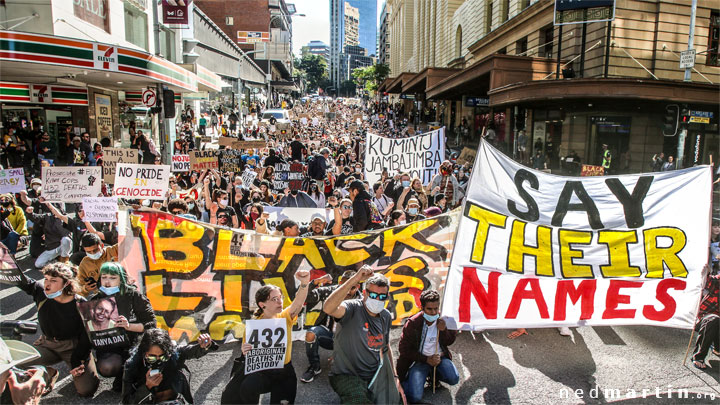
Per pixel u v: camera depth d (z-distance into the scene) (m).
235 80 52.44
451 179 10.75
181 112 30.59
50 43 12.75
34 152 16.16
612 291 5.31
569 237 5.32
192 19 34.50
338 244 5.77
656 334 6.16
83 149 16.33
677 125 16.47
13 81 16.80
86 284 5.62
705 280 5.40
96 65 13.74
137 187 7.79
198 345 4.17
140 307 4.77
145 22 24.02
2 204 8.89
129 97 24.64
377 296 4.05
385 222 9.12
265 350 4.04
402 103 62.16
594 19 19.09
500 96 20.19
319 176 13.27
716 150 19.69
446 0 46.72
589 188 5.38
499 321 5.18
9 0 14.57
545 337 6.07
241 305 5.57
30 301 6.95
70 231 7.96
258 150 20.06
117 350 4.67
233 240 5.59
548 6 23.86
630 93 16.59
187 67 21.45
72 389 4.81
